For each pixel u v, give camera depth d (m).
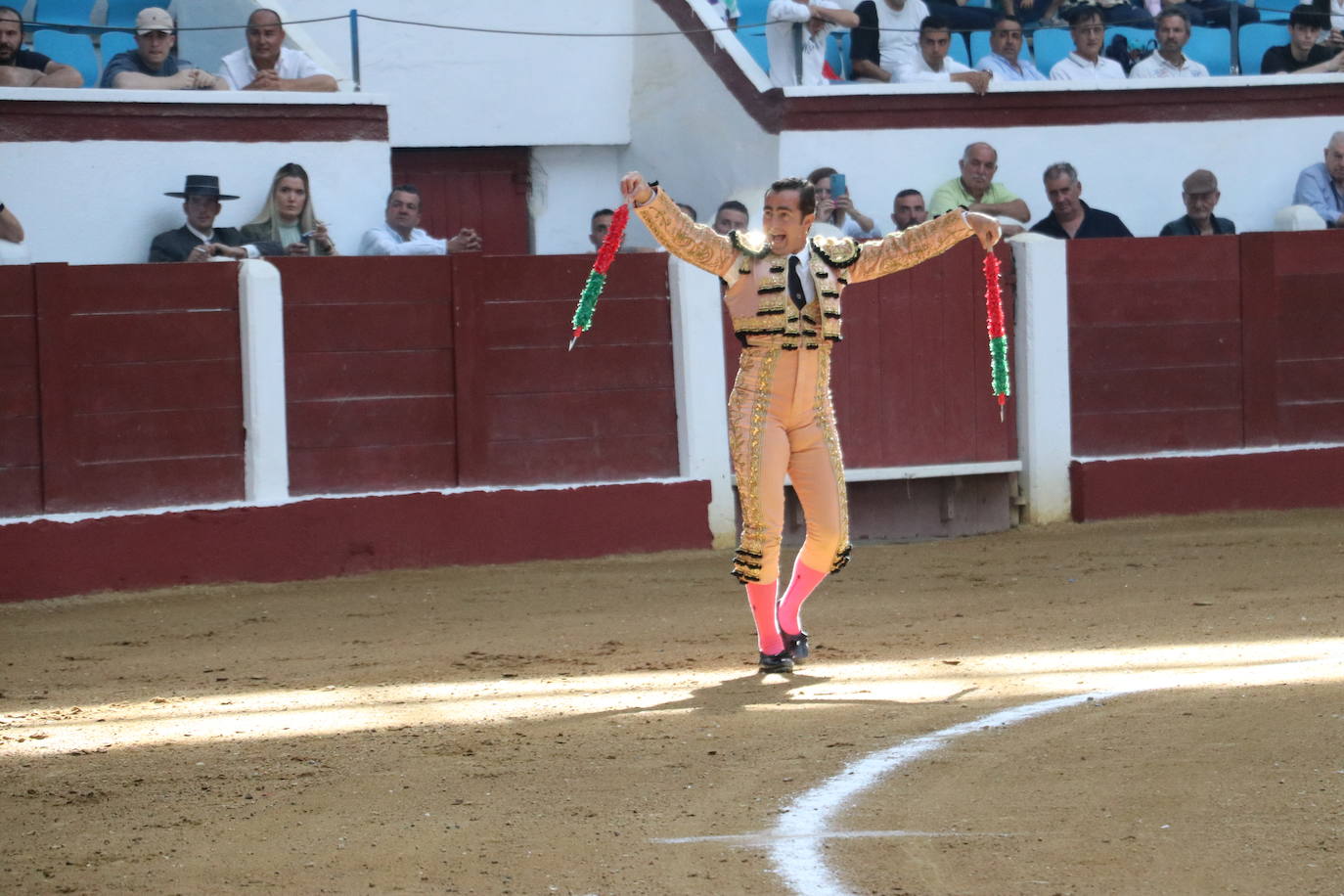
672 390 26.06
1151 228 31.27
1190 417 28.41
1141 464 27.84
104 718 14.03
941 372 27.47
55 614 21.31
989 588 21.25
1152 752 11.00
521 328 25.31
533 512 24.95
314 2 32.00
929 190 29.97
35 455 22.88
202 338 23.75
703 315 25.89
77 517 22.64
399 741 12.39
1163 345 28.25
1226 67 35.00
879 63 31.11
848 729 12.19
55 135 25.88
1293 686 13.02
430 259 24.81
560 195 34.47
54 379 22.89
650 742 11.97
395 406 24.70
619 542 25.41
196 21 30.03
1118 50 33.75
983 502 27.89
